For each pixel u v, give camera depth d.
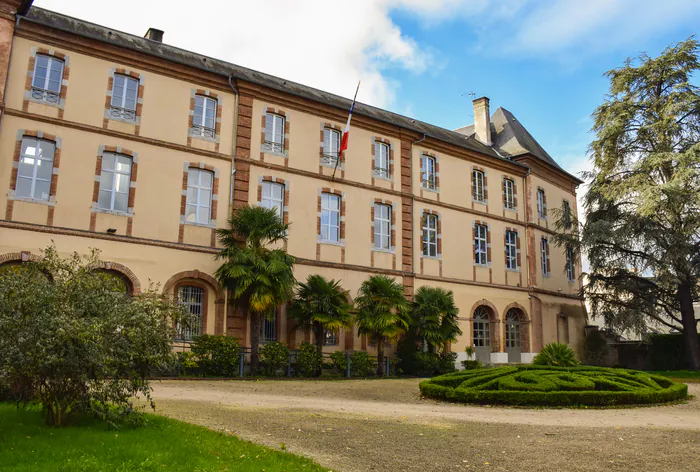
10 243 17.27
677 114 27.16
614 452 8.05
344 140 23.72
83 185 18.80
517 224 32.25
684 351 29.23
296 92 24.36
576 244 29.22
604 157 29.05
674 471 7.02
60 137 18.64
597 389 14.43
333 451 7.87
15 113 17.92
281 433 8.97
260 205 22.41
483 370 16.30
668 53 28.23
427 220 28.06
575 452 8.02
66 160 18.62
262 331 21.73
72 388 7.99
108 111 19.67
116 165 19.67
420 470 6.98
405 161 27.42
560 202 36.16
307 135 24.22
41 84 18.70
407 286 26.27
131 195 19.64
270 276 19.14
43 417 8.65
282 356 19.88
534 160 33.56
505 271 30.95
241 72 24.44
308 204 23.77
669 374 25.52
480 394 13.58
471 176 30.53
